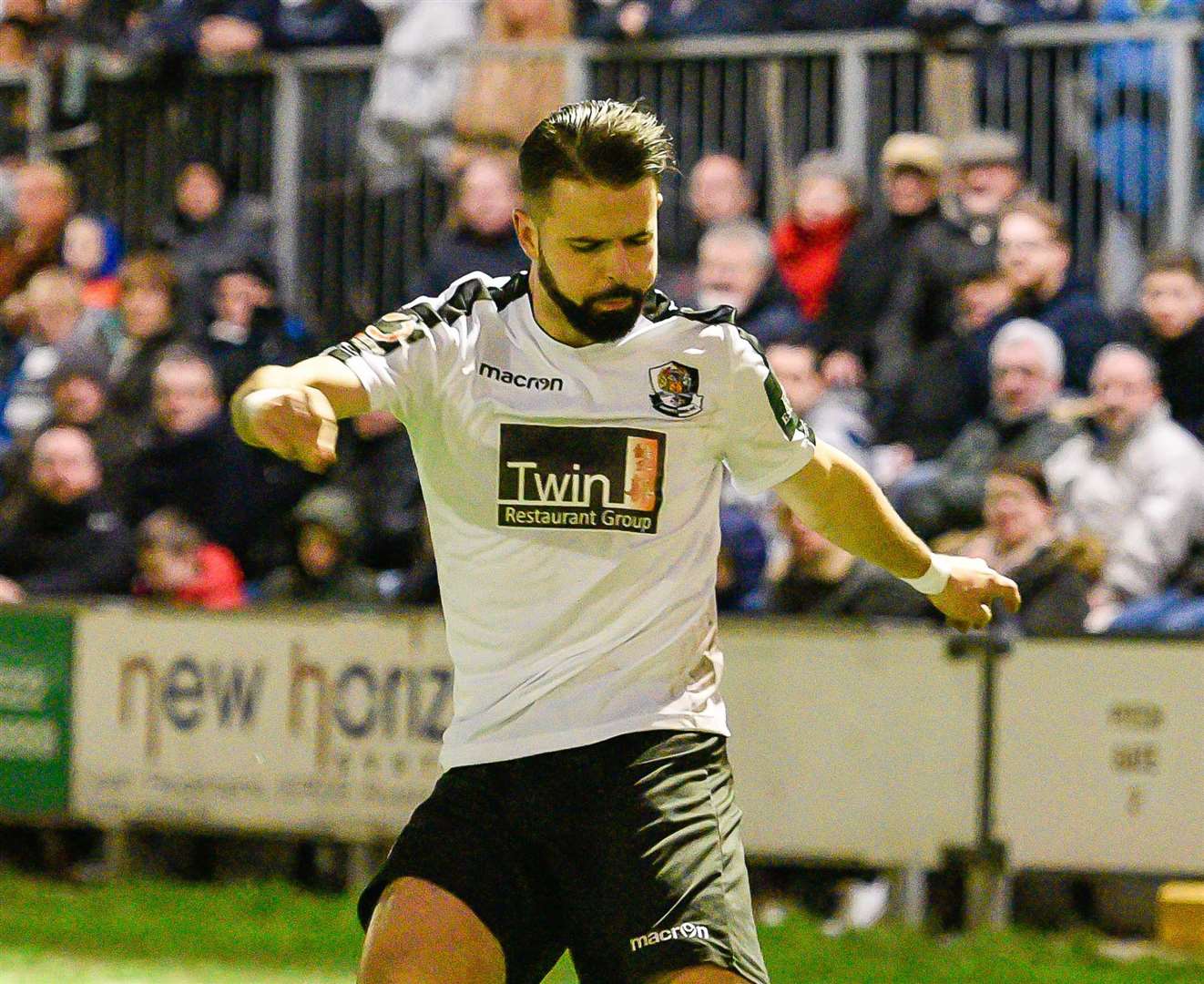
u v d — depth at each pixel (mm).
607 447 9008
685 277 28391
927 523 23828
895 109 28297
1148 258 26703
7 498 28594
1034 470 22203
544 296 9016
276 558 27906
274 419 7840
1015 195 26562
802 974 18609
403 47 30734
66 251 32219
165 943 19672
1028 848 20859
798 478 9352
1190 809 20469
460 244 28094
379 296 30656
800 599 23125
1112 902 21438
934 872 21375
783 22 28891
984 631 21062
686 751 9023
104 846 24562
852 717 21266
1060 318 25344
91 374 29109
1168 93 27172
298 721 22922
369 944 8711
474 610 9164
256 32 31672
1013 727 20922
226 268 29438
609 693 9000
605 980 8875
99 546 27297
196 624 23375
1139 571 23328
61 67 32625
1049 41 27578
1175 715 20547
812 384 25734
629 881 8781
